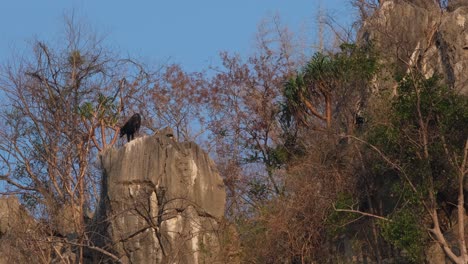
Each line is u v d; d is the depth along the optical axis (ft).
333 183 430.61
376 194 424.05
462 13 457.68
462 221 373.81
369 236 419.74
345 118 459.32
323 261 424.46
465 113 391.86
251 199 492.95
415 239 377.91
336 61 474.49
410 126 393.70
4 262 426.10
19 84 508.12
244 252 419.33
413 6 478.18
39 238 428.56
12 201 450.71
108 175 401.49
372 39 456.04
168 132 407.44
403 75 403.34
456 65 443.32
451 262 381.40
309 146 463.01
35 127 501.15
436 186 388.78
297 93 488.44
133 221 391.65
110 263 396.16
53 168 483.51
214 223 401.08
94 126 515.91
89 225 408.05
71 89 513.04
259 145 528.22
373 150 412.98
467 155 388.98
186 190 396.57
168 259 384.06
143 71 555.28
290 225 426.92
